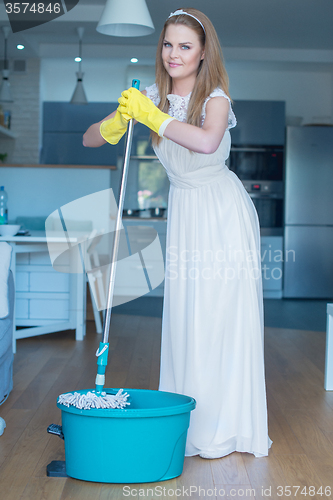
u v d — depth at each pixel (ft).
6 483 5.16
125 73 22.12
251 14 16.58
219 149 5.82
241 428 5.93
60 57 20.51
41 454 5.85
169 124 4.93
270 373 9.50
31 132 21.11
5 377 7.50
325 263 19.72
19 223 16.25
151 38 19.33
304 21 17.19
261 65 21.08
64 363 9.75
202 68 5.47
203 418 5.81
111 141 5.73
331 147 19.54
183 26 5.36
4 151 21.16
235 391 5.89
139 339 11.96
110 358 10.21
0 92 18.37
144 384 8.54
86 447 5.08
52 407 7.35
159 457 5.12
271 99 22.04
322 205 19.63
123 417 4.92
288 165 19.57
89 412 4.92
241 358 5.89
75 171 16.48
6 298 7.16
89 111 21.48
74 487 5.08
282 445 6.25
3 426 6.45
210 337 5.82
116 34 10.47
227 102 5.36
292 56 20.18
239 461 5.76
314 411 7.51
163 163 6.02
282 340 12.28
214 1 15.57
